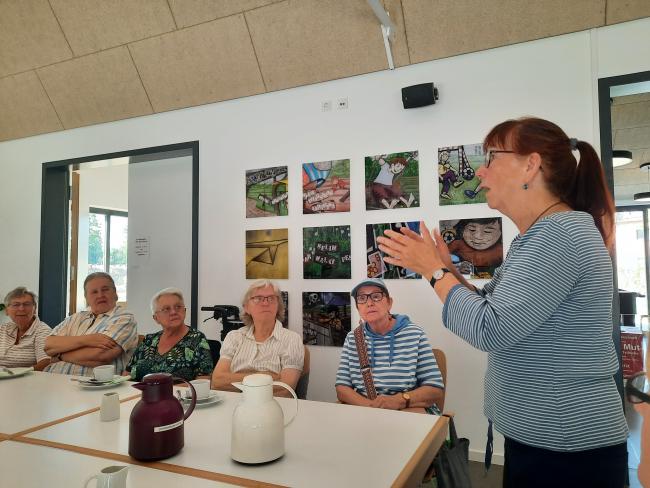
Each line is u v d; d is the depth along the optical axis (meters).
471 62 2.82
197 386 1.69
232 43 3.23
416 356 2.13
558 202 1.08
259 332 2.47
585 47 2.58
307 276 3.17
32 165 4.32
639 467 0.57
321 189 3.17
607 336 1.00
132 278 4.25
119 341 2.68
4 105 4.20
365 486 1.01
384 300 2.18
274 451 1.14
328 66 3.12
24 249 4.31
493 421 1.14
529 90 2.69
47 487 1.02
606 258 1.00
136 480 1.05
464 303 1.02
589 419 0.97
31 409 1.66
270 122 3.36
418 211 2.89
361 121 3.09
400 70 3.00
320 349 3.12
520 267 0.98
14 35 3.66
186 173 4.09
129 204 4.30
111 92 3.77
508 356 1.06
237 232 3.43
